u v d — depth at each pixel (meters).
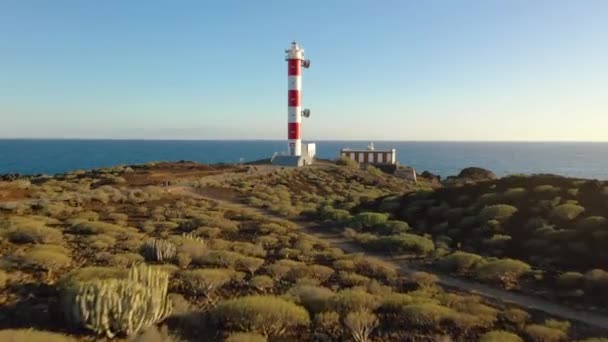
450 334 12.45
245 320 11.17
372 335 11.88
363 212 33.53
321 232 29.62
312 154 85.75
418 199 35.47
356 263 20.06
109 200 33.72
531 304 16.28
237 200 41.94
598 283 17.28
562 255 21.44
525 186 31.94
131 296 10.28
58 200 31.12
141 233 22.70
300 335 11.30
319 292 13.83
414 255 23.33
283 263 18.27
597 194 27.44
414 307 12.99
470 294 17.16
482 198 30.81
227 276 14.70
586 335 13.34
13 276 13.38
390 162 87.19
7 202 29.45
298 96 78.81
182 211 30.88
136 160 194.25
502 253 23.28
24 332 8.65
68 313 10.29
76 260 16.14
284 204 40.19
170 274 15.12
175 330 10.55
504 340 11.57
